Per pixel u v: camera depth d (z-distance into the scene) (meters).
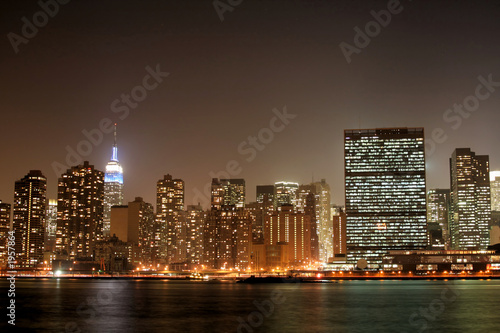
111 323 162.25
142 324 159.75
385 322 166.00
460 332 147.75
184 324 159.75
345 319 172.38
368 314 186.25
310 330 149.88
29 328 153.50
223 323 161.88
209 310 198.12
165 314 184.75
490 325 159.88
